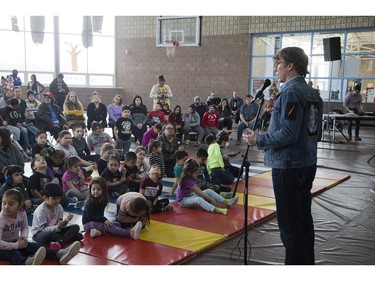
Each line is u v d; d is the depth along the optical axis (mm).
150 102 14562
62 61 14820
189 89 14000
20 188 3646
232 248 3154
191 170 4062
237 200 4164
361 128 12133
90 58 15164
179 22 13664
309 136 2305
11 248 2725
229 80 13445
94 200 3324
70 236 3102
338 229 3627
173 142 5688
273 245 3215
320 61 12531
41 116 7211
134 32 14461
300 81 2312
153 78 14438
